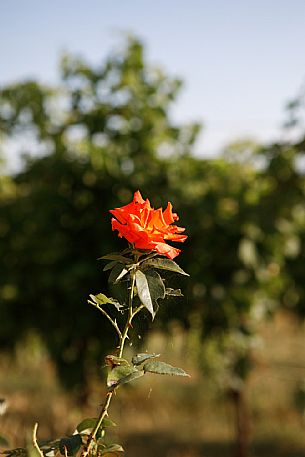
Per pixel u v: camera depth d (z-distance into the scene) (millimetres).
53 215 5594
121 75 5730
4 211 5883
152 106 5723
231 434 7395
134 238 1597
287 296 6375
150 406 8125
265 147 5375
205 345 5730
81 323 5453
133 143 5699
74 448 1727
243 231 5340
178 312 2191
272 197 5461
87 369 5738
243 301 5516
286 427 7527
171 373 1607
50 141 5965
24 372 9047
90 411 5863
